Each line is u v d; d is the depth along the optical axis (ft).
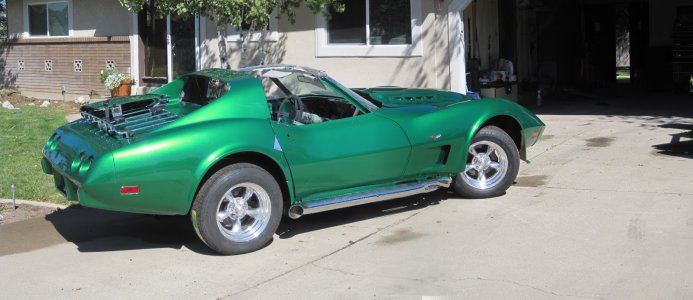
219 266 18.13
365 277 16.75
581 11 66.49
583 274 16.16
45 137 37.76
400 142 21.30
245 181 18.69
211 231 18.33
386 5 41.81
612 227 19.60
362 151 20.58
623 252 17.51
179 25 51.13
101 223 22.82
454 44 39.86
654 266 16.43
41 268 18.33
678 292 14.88
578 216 20.88
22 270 18.17
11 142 36.22
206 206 18.22
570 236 18.99
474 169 23.66
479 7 46.75
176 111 20.33
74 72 57.00
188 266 18.21
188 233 21.49
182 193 18.04
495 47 50.08
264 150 18.92
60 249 20.02
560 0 60.49
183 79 22.48
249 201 19.11
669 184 24.29
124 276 17.58
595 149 31.94
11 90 59.00
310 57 44.55
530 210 21.86
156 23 52.65
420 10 40.63
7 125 41.63
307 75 22.03
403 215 22.21
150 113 20.08
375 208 23.25
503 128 24.49
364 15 42.55
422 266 17.28
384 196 21.02
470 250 18.26
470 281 16.08
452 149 22.44
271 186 19.10
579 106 50.34
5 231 21.93
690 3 62.34
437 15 40.19
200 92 21.52
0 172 29.53
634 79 68.90
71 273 17.89
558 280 15.87
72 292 16.49
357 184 20.97
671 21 63.21
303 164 19.60
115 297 16.14
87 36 56.85
